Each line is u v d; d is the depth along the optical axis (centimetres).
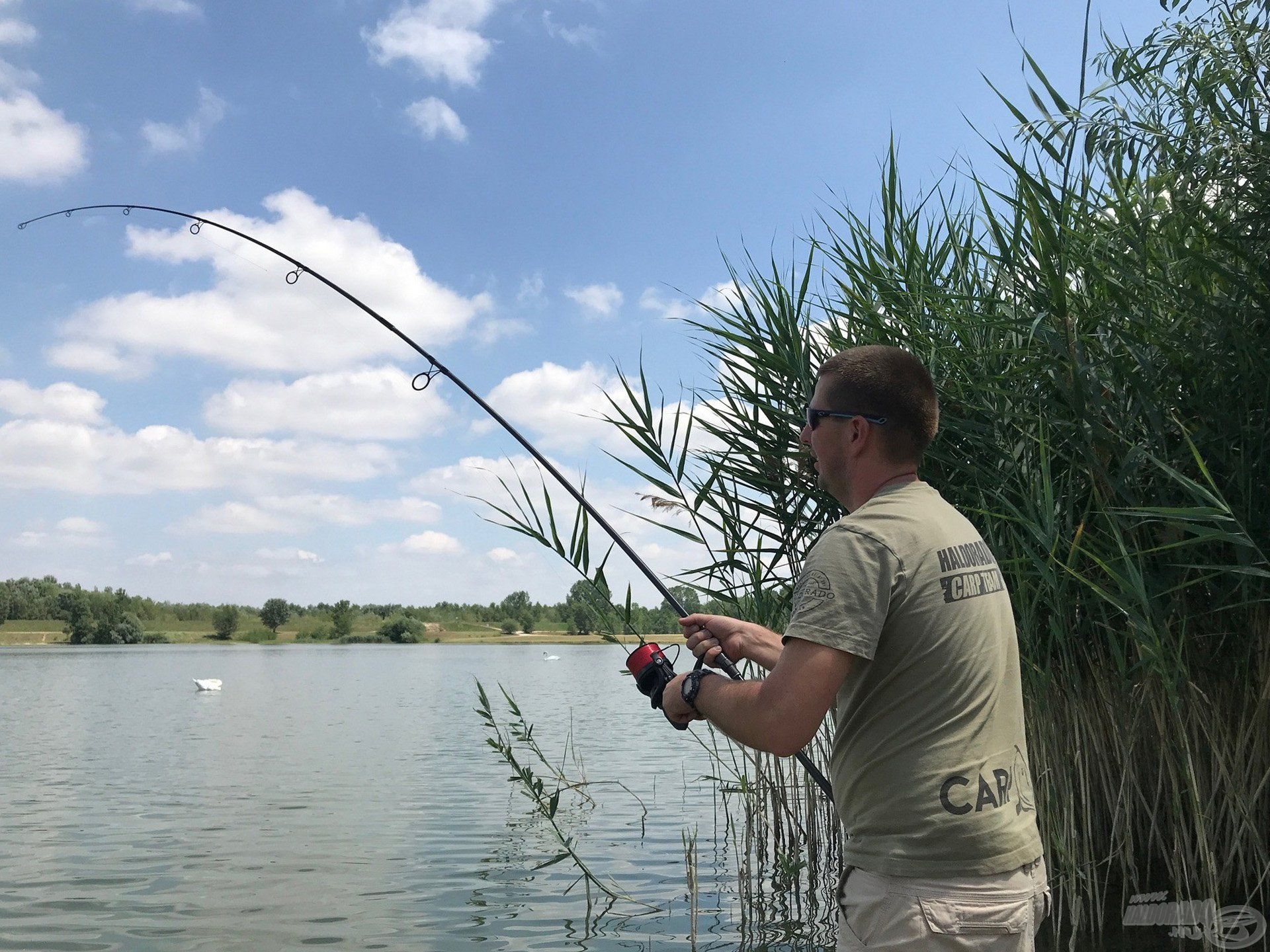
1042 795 413
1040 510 371
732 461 451
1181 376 385
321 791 877
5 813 770
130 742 1338
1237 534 324
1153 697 404
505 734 1377
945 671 150
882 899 150
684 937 424
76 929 445
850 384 171
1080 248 385
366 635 12925
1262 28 370
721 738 832
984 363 408
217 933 436
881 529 155
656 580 275
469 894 505
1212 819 385
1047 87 388
